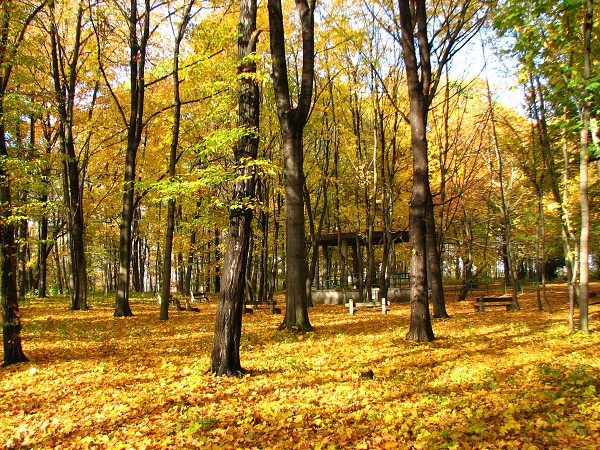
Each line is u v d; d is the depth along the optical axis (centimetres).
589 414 507
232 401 631
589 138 1159
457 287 3856
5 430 558
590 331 1135
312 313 2034
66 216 2202
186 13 1692
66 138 2069
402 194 2802
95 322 1582
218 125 1291
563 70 976
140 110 1819
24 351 1026
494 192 2656
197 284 3838
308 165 2680
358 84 2220
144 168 2266
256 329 1428
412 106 1185
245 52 840
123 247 1830
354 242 3069
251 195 793
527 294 2838
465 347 1009
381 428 508
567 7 920
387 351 988
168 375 799
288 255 1391
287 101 1377
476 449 433
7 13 1152
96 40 2034
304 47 1317
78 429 551
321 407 597
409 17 1184
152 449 484
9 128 1188
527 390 636
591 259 3650
